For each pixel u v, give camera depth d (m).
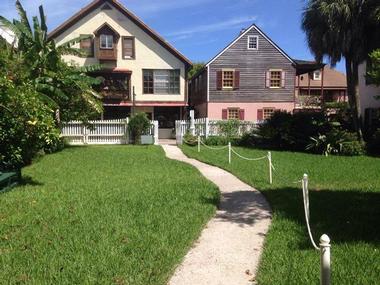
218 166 16.83
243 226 8.02
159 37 35.81
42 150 19.20
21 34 21.02
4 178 11.27
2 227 7.64
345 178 13.67
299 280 5.34
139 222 7.94
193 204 9.51
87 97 23.30
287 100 36.19
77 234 7.19
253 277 5.64
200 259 6.28
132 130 28.78
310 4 22.66
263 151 23.30
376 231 7.41
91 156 19.92
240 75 35.91
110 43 35.19
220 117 36.03
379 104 26.62
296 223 7.99
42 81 20.34
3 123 11.39
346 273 5.53
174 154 22.34
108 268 5.70
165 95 36.56
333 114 25.62
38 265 5.80
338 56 22.62
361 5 21.20
